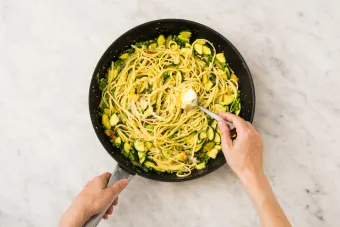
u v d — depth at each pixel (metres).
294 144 0.77
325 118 0.77
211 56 0.75
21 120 0.79
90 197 0.65
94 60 0.78
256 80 0.77
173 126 0.75
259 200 0.63
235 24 0.77
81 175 0.78
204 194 0.77
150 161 0.74
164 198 0.77
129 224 0.77
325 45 0.77
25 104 0.79
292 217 0.77
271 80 0.77
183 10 0.78
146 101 0.75
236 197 0.77
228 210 0.77
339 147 0.77
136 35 0.72
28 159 0.79
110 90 0.75
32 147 0.79
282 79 0.77
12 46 0.79
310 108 0.77
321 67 0.77
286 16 0.77
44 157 0.78
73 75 0.78
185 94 0.73
